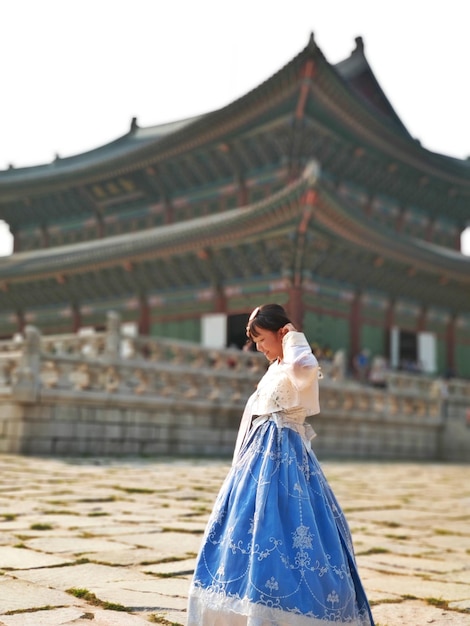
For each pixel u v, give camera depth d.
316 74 33.16
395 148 39.72
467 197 46.31
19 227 51.50
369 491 13.36
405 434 27.69
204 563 3.68
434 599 5.40
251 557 3.49
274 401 3.94
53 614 4.55
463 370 45.31
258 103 35.28
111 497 10.33
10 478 12.27
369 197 42.50
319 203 31.03
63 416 18.05
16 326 47.59
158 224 44.41
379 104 46.31
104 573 5.73
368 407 26.27
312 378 3.91
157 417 20.28
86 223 48.09
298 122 35.66
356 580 3.75
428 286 41.62
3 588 5.14
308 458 3.88
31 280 44.03
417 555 7.28
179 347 21.77
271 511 3.60
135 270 40.34
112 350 19.78
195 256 37.50
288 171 37.66
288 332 4.11
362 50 45.50
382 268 38.38
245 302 36.88
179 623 4.46
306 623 3.34
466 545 7.99
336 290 37.41
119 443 19.28
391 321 40.66
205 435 21.52
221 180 41.25
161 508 9.48
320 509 3.74
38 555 6.31
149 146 40.59
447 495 13.32
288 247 33.69
